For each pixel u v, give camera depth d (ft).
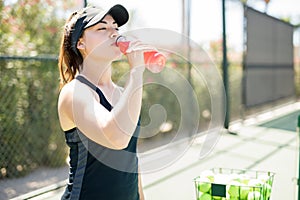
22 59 10.92
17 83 12.34
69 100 3.59
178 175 12.00
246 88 21.97
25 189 11.34
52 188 10.93
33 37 13.33
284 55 29.55
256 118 23.90
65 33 4.11
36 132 13.07
